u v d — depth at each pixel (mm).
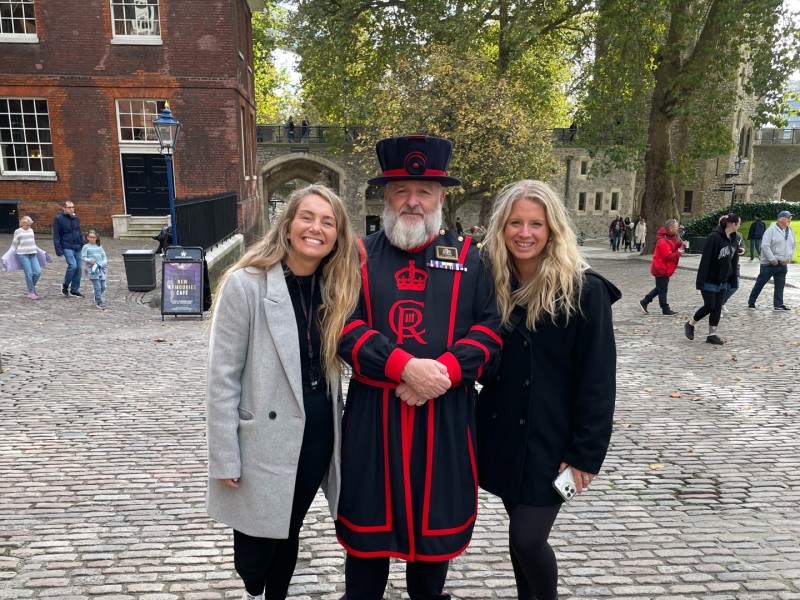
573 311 2195
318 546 3314
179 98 17641
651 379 6809
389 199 2244
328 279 2197
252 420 2162
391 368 2045
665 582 2984
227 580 2945
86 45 17219
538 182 2256
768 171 40625
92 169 17891
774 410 5762
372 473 2189
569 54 26156
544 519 2250
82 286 12023
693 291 13883
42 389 6000
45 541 3287
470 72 19453
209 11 17297
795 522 3639
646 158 22875
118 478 4102
